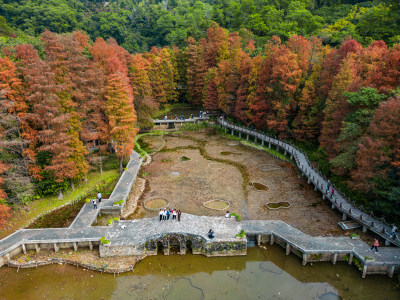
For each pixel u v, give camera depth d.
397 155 28.20
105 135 43.38
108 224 30.92
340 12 89.75
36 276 25.86
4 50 36.44
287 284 25.03
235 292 24.11
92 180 42.97
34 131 34.81
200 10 129.62
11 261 27.23
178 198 38.72
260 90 57.53
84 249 29.11
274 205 36.88
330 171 42.03
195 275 26.11
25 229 30.23
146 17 145.75
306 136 51.78
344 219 33.12
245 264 27.53
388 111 29.16
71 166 35.78
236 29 103.12
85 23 136.62
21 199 33.94
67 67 37.19
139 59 66.44
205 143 61.94
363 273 25.72
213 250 28.28
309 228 31.94
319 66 49.56
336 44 72.25
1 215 28.73
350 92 36.22
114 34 137.88
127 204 37.19
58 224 32.78
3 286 24.61
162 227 30.05
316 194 39.44
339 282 25.31
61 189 38.78
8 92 30.53
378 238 29.69
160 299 23.38
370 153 30.22
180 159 52.66
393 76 35.28
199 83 81.06
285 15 100.12
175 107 89.06
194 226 30.42
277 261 27.95
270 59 56.28
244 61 61.88
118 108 41.62
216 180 43.97
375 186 30.73
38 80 31.62
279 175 45.56
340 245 28.08
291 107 52.69
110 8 157.75
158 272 26.44
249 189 41.12
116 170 46.50
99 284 24.98
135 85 64.88
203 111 84.19
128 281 25.34
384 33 64.88
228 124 67.19
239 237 28.56
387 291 24.31
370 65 41.25
